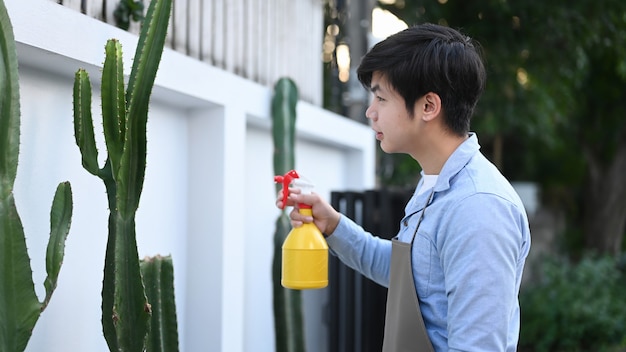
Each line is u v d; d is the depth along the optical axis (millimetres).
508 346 1231
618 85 6910
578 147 8297
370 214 2803
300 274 1500
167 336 1591
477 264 1125
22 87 1489
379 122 1313
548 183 9289
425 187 1338
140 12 1820
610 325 4707
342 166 3381
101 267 1752
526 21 4777
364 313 2818
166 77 1781
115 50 1322
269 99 2381
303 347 2195
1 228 1188
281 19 2752
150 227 1932
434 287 1248
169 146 2025
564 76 5625
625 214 7602
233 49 2344
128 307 1322
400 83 1264
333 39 4062
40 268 1533
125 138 1318
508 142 8812
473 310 1115
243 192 2201
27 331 1215
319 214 1559
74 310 1656
